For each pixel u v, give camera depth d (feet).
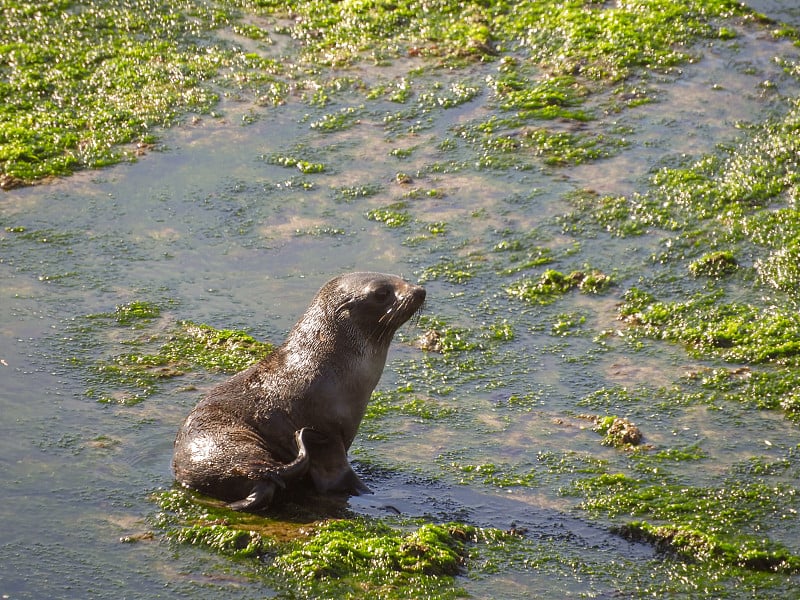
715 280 72.95
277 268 74.84
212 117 95.20
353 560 43.01
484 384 61.93
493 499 49.85
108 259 75.00
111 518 46.11
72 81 99.50
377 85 100.58
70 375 60.13
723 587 43.86
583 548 46.16
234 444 48.14
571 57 102.94
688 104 95.50
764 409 59.26
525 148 90.48
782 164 85.61
